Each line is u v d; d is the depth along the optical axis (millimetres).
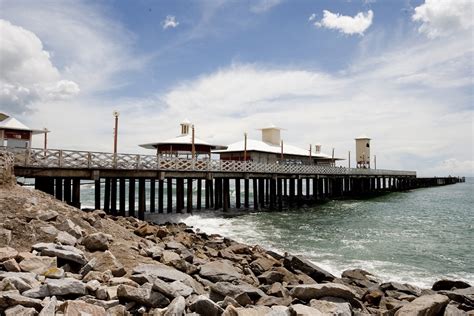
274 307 5523
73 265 6727
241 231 18719
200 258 10117
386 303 7574
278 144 42031
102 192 48906
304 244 15836
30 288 5117
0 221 8039
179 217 22203
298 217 24391
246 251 11734
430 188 70250
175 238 12445
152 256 8281
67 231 8398
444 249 15398
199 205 26953
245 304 6266
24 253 6379
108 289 5516
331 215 25688
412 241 16953
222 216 23938
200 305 5105
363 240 16969
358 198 41656
